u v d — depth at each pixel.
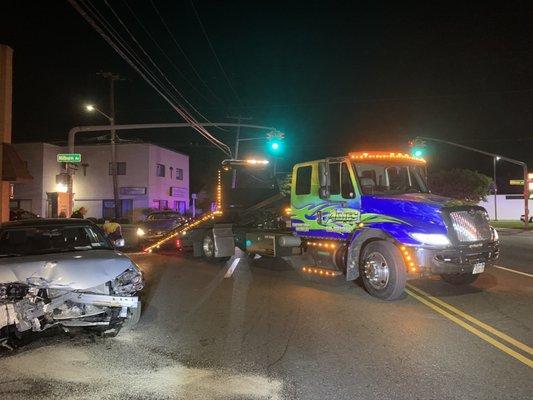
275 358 6.04
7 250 7.70
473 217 9.33
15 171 16.81
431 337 6.89
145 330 7.32
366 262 9.71
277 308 8.69
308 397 4.91
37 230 8.02
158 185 48.34
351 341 6.71
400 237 9.16
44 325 6.45
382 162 10.69
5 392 5.07
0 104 16.70
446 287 10.63
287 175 14.13
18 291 6.31
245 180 15.73
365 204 10.00
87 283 6.61
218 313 8.34
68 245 8.24
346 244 10.52
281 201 14.14
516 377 5.40
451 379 5.34
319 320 7.83
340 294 9.89
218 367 5.75
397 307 8.72
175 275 12.61
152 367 5.77
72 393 5.04
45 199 44.38
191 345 6.59
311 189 11.45
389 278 9.18
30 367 5.81
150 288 10.77
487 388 5.10
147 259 16.23
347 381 5.30
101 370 5.69
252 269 13.46
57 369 5.73
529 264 15.07
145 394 5.01
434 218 9.02
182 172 54.06
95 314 6.73
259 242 13.35
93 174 47.12
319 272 11.20
